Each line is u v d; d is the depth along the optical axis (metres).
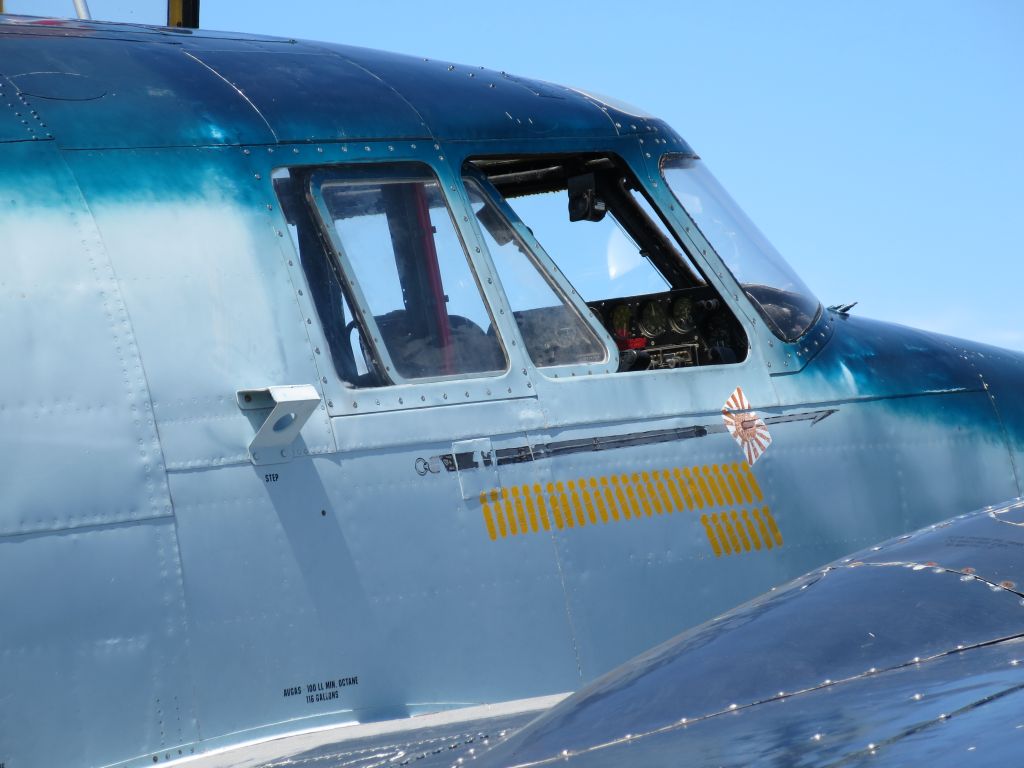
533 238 16.17
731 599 15.59
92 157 13.17
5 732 11.14
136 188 13.20
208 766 11.54
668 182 18.03
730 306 17.58
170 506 12.28
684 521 15.55
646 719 6.36
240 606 12.42
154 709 11.79
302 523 12.95
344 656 12.86
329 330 13.98
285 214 14.18
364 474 13.45
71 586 11.68
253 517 12.70
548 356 15.63
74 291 12.47
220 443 12.69
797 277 19.00
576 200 18.58
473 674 13.55
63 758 11.33
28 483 11.73
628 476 15.31
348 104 15.27
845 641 6.66
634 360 18.30
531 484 14.54
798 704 5.96
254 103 14.61
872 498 17.33
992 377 19.55
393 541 13.44
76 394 12.18
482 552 13.95
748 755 5.18
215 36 16.73
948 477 18.17
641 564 15.02
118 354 12.47
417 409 14.07
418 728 12.20
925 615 6.77
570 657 14.19
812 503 16.77
